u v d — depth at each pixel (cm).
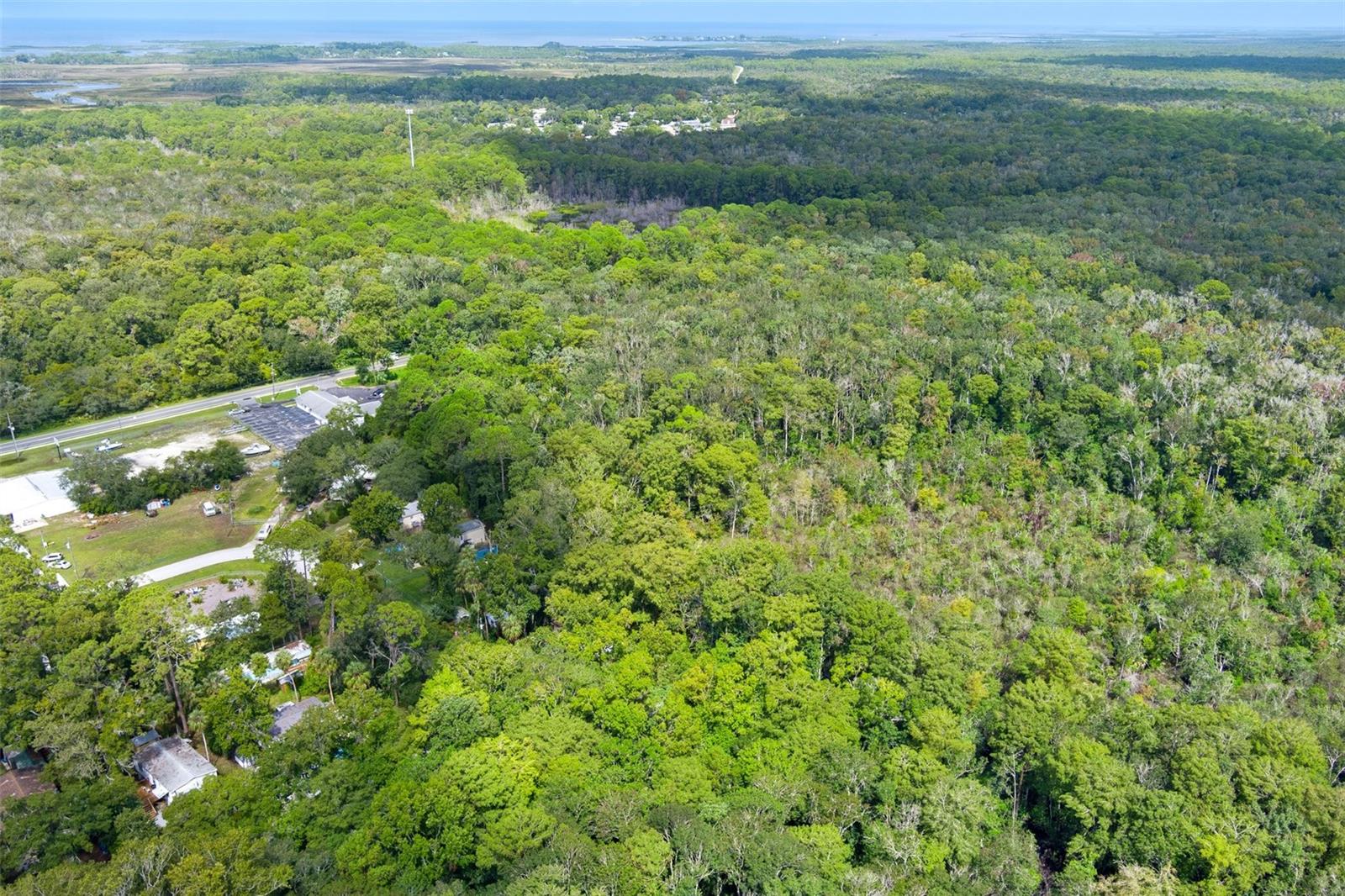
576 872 7156
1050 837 8775
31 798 7894
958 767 8719
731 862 7306
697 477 13750
